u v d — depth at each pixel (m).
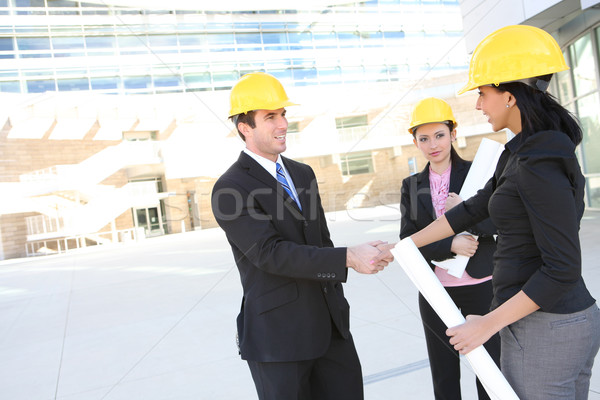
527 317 1.16
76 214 19.16
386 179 23.44
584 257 4.67
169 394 2.77
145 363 3.38
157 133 19.78
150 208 20.64
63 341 4.32
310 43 24.91
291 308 1.59
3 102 19.02
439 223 1.54
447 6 26.27
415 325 3.50
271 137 1.65
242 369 3.05
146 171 19.05
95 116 19.48
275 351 1.57
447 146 2.05
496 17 7.09
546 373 1.15
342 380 1.74
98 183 19.30
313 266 1.46
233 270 7.50
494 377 1.10
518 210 1.13
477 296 1.96
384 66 25.64
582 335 1.12
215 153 14.78
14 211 19.17
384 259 1.48
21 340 4.54
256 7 23.56
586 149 8.66
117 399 2.78
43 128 19.33
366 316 3.90
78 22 20.23
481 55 1.18
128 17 20.94
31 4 19.91
